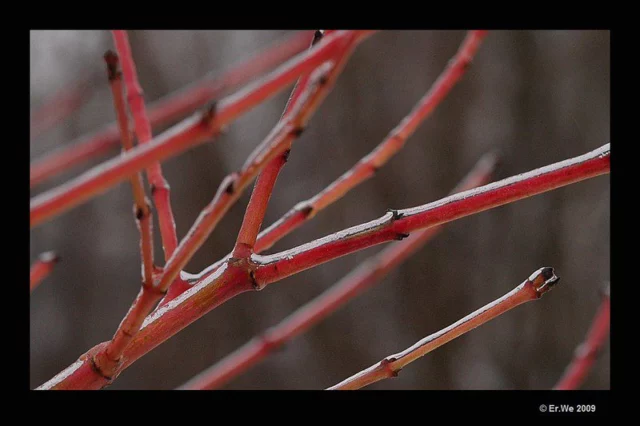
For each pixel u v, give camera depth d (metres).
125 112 0.57
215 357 2.09
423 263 2.02
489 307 0.63
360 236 0.63
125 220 2.33
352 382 0.64
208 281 0.63
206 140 0.55
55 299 2.29
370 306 2.04
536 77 2.10
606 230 1.99
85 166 2.05
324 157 2.21
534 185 0.63
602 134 2.06
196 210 2.20
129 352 0.62
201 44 2.25
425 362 1.96
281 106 2.26
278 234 0.66
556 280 0.63
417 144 2.12
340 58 0.56
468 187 0.81
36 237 2.31
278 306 2.12
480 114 2.11
